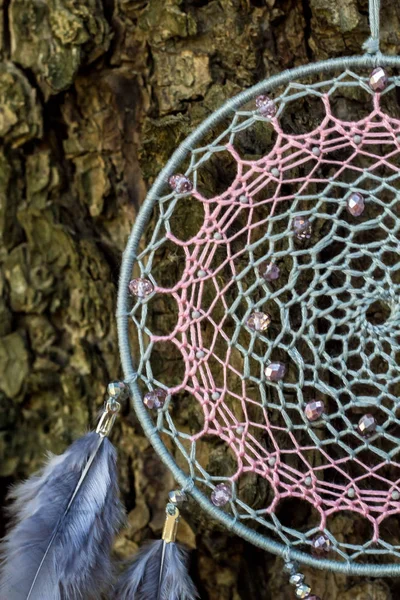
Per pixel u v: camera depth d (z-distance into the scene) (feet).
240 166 1.38
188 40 1.48
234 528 1.37
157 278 1.50
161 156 1.50
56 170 1.55
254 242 1.44
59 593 1.35
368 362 1.38
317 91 1.42
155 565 1.38
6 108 1.51
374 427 1.36
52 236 1.56
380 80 1.34
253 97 1.37
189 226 1.47
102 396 1.58
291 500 1.48
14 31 1.50
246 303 1.45
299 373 1.40
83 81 1.53
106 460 1.39
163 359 1.52
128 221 1.57
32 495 1.41
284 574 1.54
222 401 1.38
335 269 1.38
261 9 1.47
